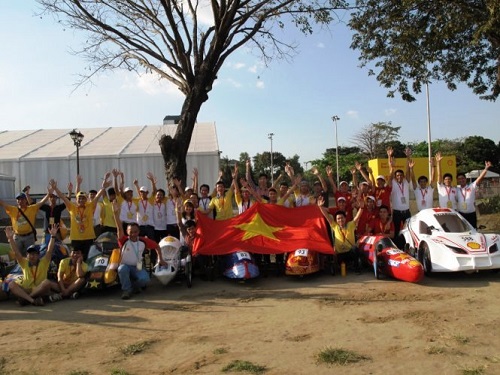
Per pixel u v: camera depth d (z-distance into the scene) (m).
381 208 11.01
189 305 8.13
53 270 9.30
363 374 4.91
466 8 13.95
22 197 10.45
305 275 10.31
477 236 9.62
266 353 5.62
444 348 5.56
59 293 8.76
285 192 12.18
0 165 29.56
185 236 10.33
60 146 32.44
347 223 10.66
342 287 9.09
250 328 6.67
